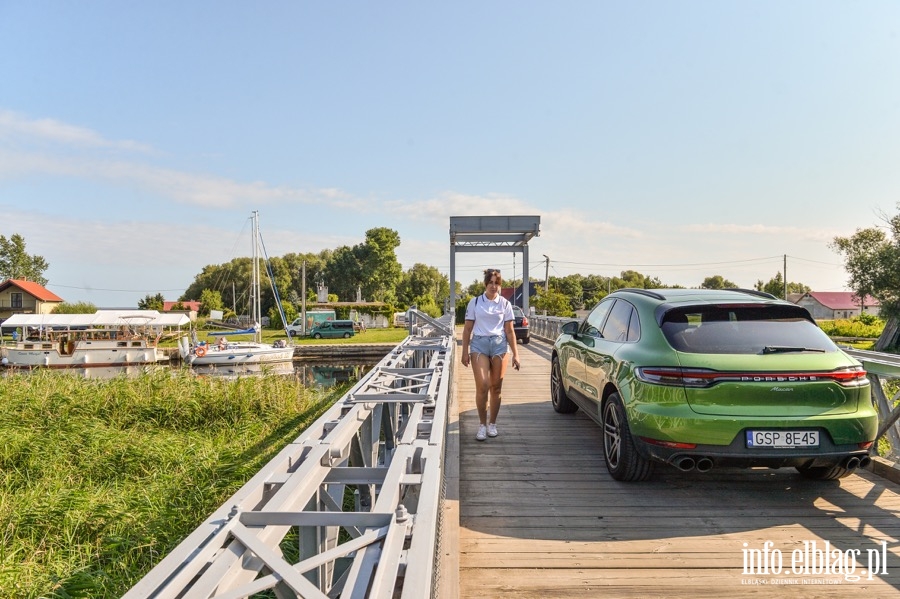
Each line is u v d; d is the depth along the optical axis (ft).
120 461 28.94
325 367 119.24
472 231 76.18
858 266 100.99
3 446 29.86
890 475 15.98
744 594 10.18
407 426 9.91
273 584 4.83
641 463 15.26
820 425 13.07
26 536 18.92
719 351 13.82
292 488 6.68
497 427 22.54
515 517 13.57
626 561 11.39
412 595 4.53
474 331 20.20
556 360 25.27
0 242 322.14
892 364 15.84
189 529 19.69
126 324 127.85
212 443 34.30
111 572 16.39
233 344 121.29
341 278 323.98
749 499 14.64
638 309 16.49
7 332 195.11
